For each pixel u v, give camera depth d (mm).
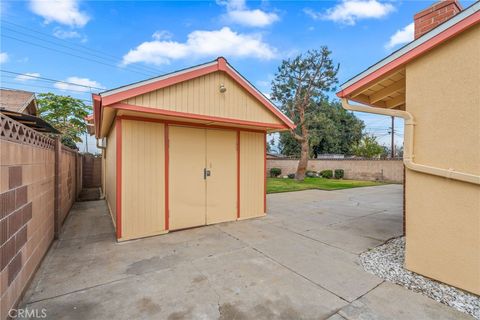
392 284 2770
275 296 2518
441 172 2654
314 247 3971
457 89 2568
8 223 2088
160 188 4648
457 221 2584
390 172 16422
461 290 2549
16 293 2258
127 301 2422
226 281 2826
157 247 3938
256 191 6121
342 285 2746
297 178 16109
